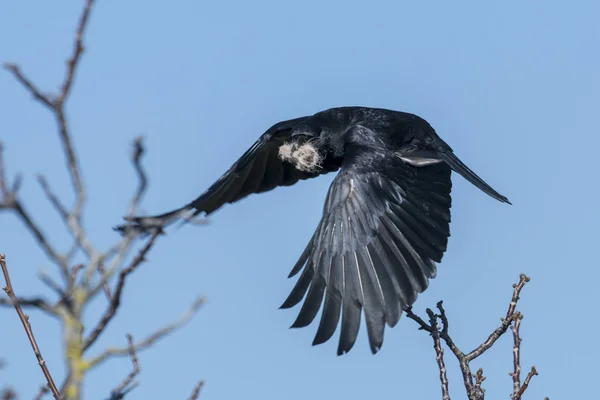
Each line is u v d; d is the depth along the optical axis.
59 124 4.33
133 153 4.50
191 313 4.80
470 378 9.45
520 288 9.71
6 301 4.29
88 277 4.35
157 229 4.77
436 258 11.35
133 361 5.72
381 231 11.38
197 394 6.44
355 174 11.92
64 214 4.34
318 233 11.41
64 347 4.35
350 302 10.57
